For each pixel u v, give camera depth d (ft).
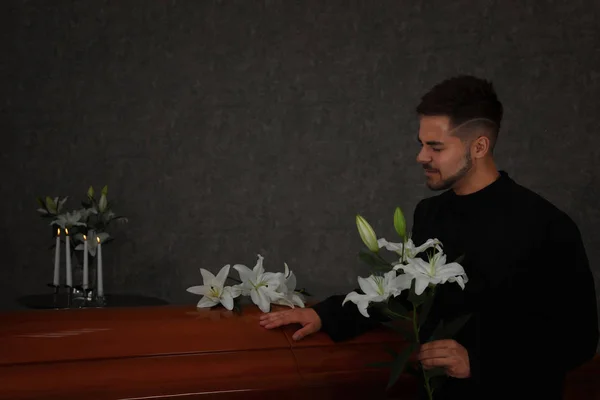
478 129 4.31
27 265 15.58
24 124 15.52
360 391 3.91
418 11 15.74
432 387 3.86
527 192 4.46
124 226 15.67
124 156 15.70
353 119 15.80
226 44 15.74
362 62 15.78
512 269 4.25
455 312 4.37
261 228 15.85
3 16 15.42
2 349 3.60
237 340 4.02
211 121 15.78
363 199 15.85
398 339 4.31
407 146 15.79
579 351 4.00
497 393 4.05
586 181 15.74
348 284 15.89
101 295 10.30
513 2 15.72
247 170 15.83
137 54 15.62
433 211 4.96
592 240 15.67
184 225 15.79
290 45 15.75
